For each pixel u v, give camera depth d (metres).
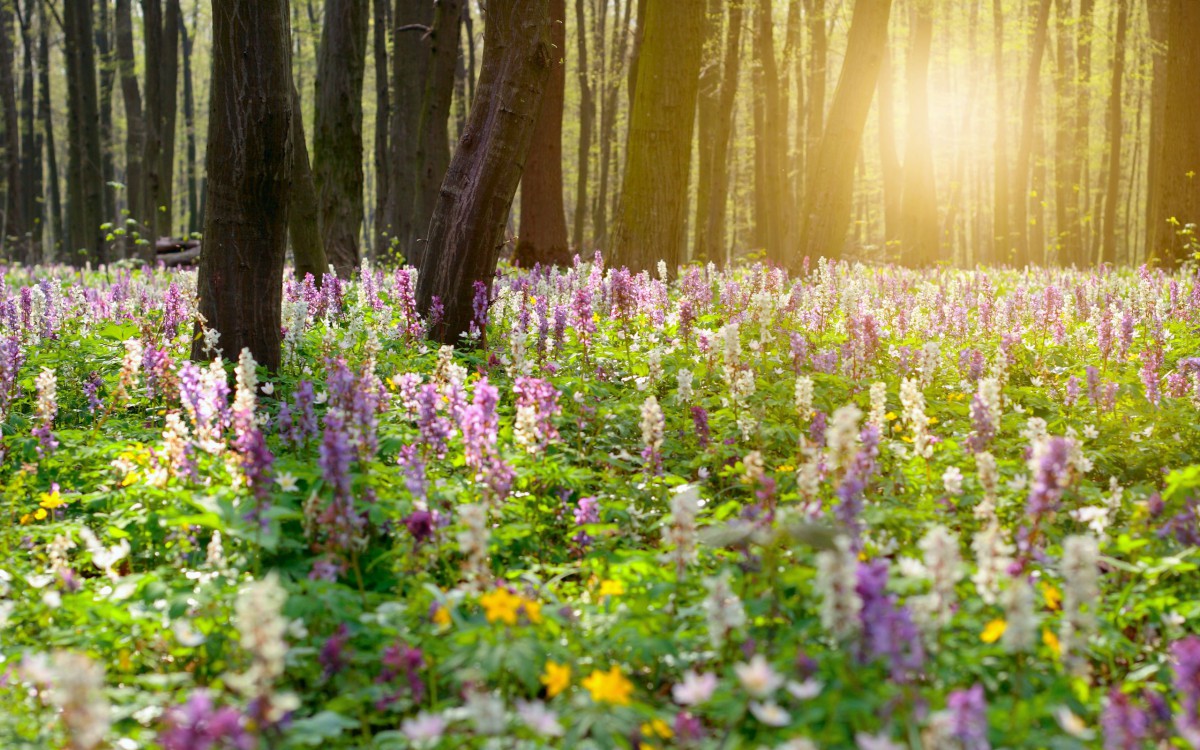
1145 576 4.83
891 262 31.48
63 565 4.89
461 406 5.88
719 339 8.71
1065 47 48.47
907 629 3.37
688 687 3.22
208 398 5.98
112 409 8.20
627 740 3.55
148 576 4.77
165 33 45.28
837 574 3.50
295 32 43.09
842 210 19.02
